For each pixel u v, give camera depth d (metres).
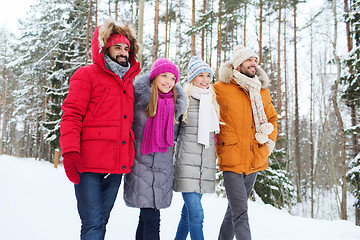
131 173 2.32
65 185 5.84
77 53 15.63
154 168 2.35
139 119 2.37
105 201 2.11
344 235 3.89
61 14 16.50
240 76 2.84
